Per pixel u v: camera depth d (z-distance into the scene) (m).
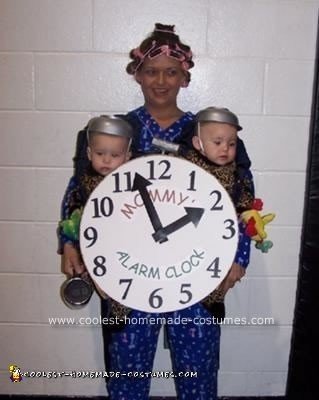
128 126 1.08
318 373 1.41
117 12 1.32
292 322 1.52
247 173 1.16
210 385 1.22
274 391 1.58
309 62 1.35
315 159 1.32
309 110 1.38
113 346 1.17
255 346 1.54
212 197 1.05
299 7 1.32
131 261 1.06
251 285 1.49
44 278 1.49
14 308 1.51
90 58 1.35
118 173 1.05
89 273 1.07
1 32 1.33
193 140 1.10
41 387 1.57
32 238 1.46
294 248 1.47
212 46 1.34
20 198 1.44
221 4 1.32
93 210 1.06
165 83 1.14
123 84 1.36
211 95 1.37
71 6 1.32
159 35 1.14
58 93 1.37
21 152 1.41
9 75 1.36
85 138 1.18
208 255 1.06
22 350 1.54
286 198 1.43
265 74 1.36
